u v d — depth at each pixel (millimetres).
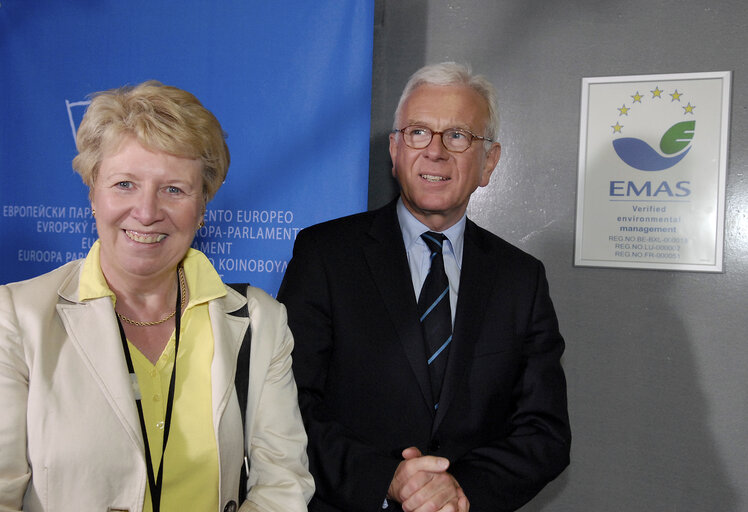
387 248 1901
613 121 2562
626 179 2559
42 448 1146
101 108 1244
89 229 2662
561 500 2637
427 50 2711
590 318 2605
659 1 2516
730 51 2457
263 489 1348
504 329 1868
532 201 2645
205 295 1376
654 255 2541
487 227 2689
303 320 1812
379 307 1830
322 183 2514
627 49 2547
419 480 1583
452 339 1820
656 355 2549
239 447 1333
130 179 1236
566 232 2619
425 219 1928
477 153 1912
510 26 2646
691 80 2488
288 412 1428
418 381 1771
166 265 1310
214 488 1287
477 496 1679
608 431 2594
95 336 1226
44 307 1221
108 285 1322
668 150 2516
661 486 2547
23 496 1162
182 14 2611
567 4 2598
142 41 2643
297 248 1955
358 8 2486
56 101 2695
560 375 1909
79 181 2672
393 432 1767
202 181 1328
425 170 1854
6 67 2727
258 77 2553
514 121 2654
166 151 1237
